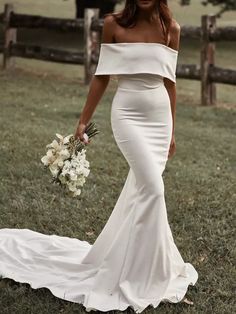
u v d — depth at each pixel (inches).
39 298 186.9
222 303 189.0
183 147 376.5
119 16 185.0
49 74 663.1
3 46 650.2
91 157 338.3
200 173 323.3
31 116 437.7
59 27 611.2
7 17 639.1
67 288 190.2
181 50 875.4
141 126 186.7
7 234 229.6
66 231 241.4
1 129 390.3
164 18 185.5
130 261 183.3
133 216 182.5
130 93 186.2
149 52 183.5
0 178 296.4
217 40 514.0
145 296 183.5
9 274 199.3
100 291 184.7
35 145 355.9
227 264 218.2
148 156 181.6
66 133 392.5
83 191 285.1
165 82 194.4
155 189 179.3
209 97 531.8
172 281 196.2
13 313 177.2
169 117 191.6
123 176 312.0
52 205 267.3
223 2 874.8
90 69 592.7
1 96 507.2
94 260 199.2
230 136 415.2
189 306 186.1
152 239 180.7
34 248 218.1
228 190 296.8
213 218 261.1
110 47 186.1
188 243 234.5
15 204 264.1
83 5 890.7
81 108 477.4
